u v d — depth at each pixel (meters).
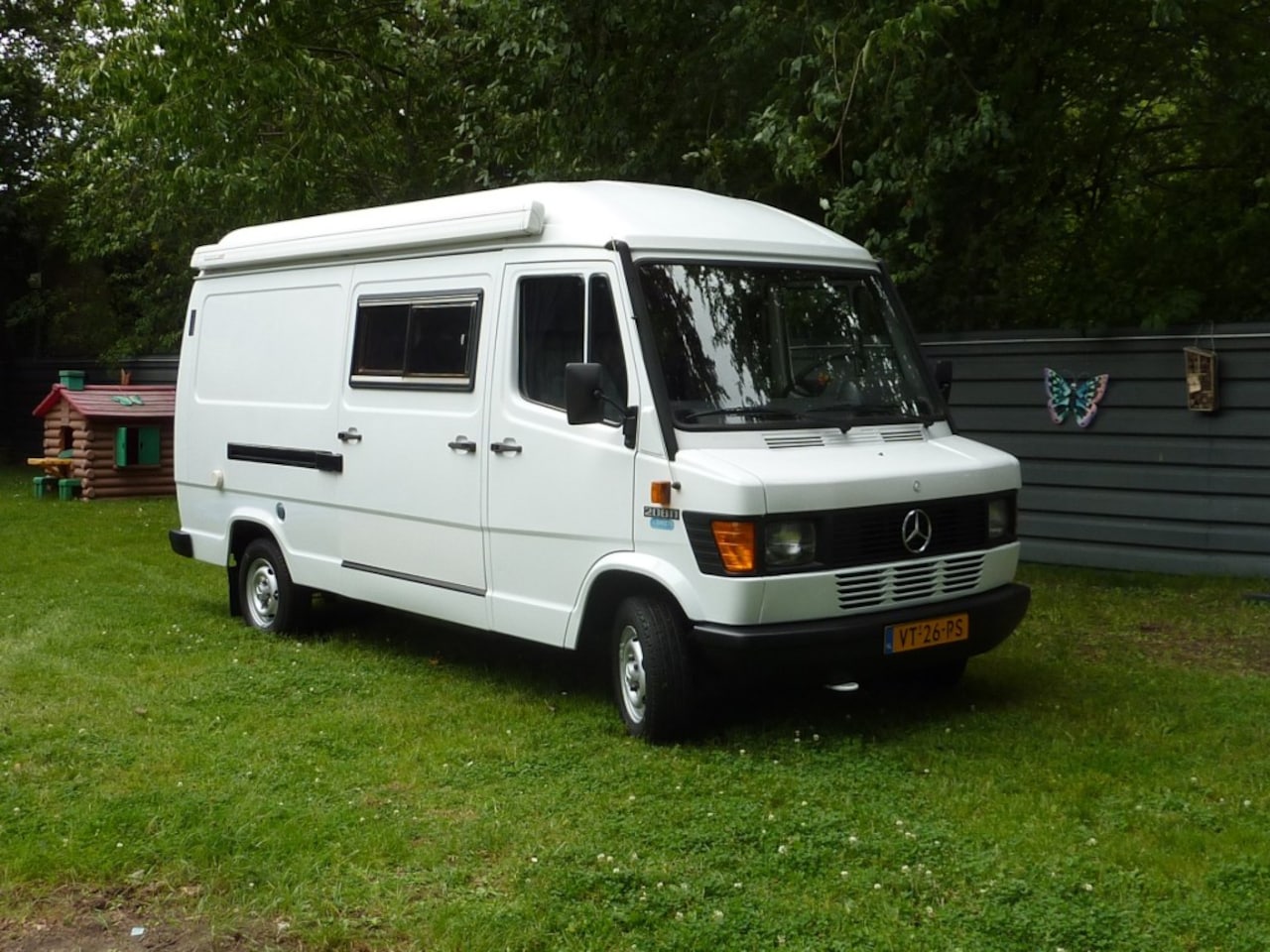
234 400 9.14
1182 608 8.98
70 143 20.73
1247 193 11.34
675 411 6.15
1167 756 5.99
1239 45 10.73
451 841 5.03
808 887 4.63
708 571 5.89
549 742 6.33
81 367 19.75
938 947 4.16
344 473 8.07
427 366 7.50
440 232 7.34
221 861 4.90
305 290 8.55
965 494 6.48
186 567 11.59
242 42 13.52
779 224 7.24
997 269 11.06
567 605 6.63
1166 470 9.84
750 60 10.49
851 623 6.04
